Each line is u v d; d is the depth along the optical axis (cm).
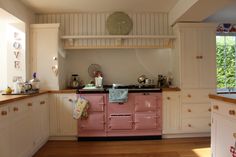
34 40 367
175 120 364
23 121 253
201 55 371
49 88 366
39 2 342
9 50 350
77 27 405
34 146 291
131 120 355
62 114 356
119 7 378
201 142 342
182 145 328
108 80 424
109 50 425
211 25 371
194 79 369
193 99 367
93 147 323
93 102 351
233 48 457
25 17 352
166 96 362
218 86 461
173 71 407
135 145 330
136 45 407
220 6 289
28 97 266
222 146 200
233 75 462
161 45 409
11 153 220
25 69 352
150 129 360
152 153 295
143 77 413
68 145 334
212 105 220
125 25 405
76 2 347
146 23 409
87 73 423
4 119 205
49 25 364
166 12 409
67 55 422
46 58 366
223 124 198
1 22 344
